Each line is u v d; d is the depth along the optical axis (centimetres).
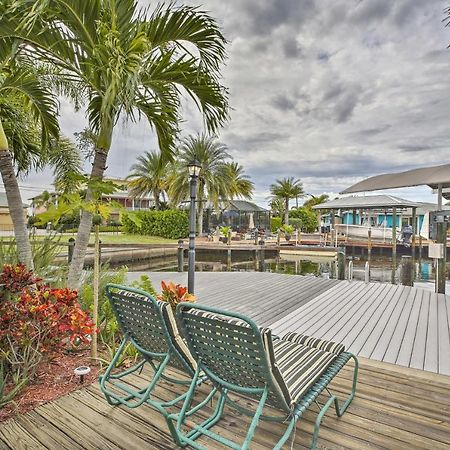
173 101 322
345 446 163
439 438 170
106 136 286
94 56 247
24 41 253
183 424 178
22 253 274
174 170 1939
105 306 296
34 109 342
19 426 175
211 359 156
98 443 162
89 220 293
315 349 202
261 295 555
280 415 188
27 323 200
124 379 227
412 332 364
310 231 3064
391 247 1747
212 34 291
